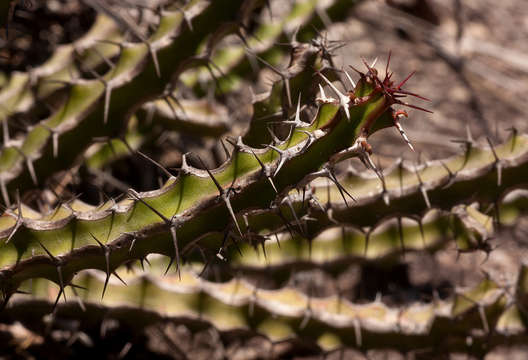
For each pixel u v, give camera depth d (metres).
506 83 1.42
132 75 0.71
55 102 0.84
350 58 1.34
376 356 0.88
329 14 0.89
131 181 0.95
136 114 0.87
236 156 0.61
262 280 0.90
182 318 0.76
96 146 0.86
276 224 0.68
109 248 0.62
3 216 0.64
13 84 0.85
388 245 0.80
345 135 0.59
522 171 0.71
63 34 1.00
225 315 0.77
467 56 1.47
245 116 1.08
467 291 0.77
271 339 0.77
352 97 0.59
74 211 0.63
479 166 0.71
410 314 0.78
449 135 1.28
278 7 1.19
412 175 0.72
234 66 0.91
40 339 0.79
